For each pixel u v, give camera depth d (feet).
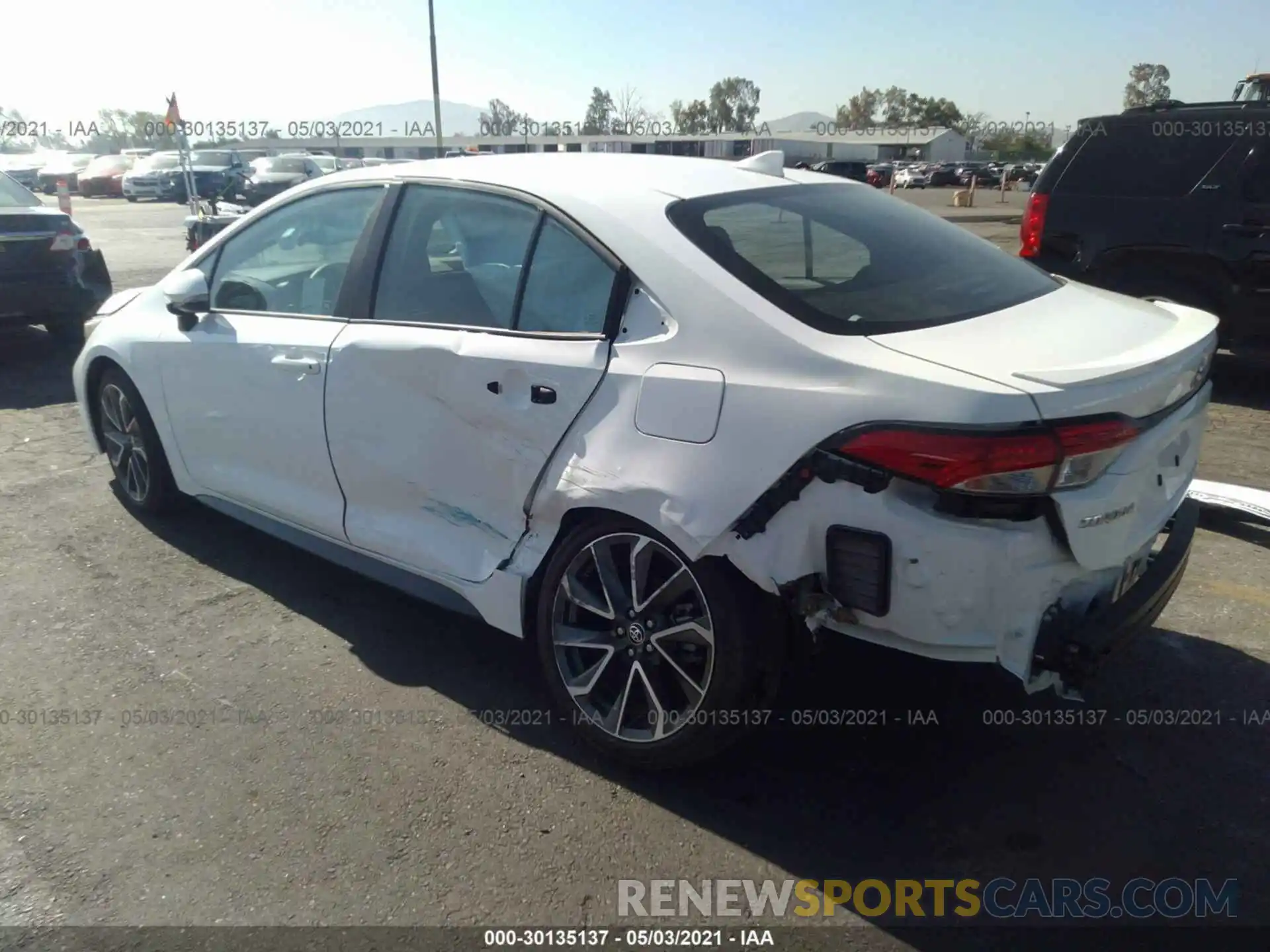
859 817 9.24
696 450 8.67
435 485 11.02
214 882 8.45
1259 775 9.77
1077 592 8.34
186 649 12.18
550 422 9.75
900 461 7.74
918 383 7.81
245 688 11.35
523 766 9.98
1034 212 24.94
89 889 8.38
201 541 15.31
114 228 69.72
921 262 10.27
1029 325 9.13
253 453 13.30
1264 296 21.98
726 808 9.36
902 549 7.85
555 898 8.29
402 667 11.81
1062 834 9.01
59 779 9.76
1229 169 22.07
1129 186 23.47
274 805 9.39
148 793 9.57
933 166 182.29
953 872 8.58
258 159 107.45
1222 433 20.48
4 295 26.37
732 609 8.82
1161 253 23.15
